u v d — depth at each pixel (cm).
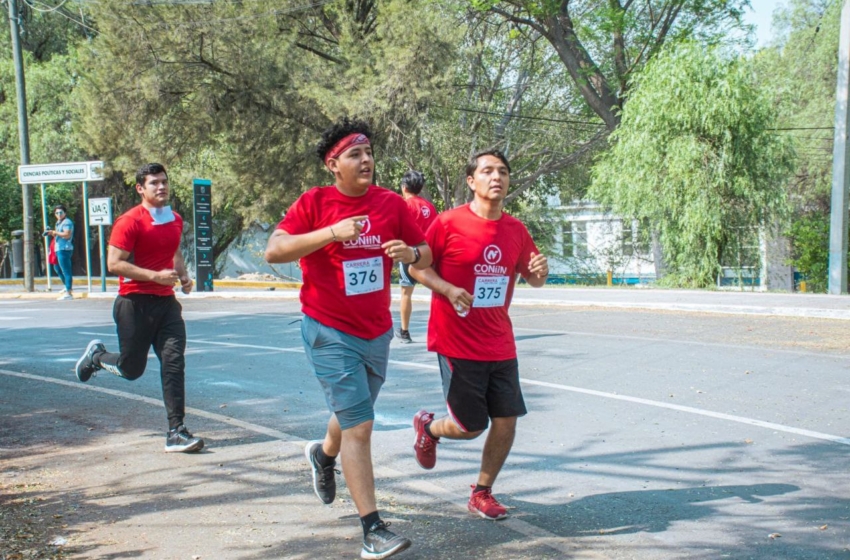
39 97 3709
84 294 2178
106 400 779
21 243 2595
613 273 3600
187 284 637
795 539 430
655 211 2325
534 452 596
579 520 460
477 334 450
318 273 416
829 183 3372
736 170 2245
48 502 492
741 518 461
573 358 959
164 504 486
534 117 3441
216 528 446
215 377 893
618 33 3006
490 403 459
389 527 447
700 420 675
